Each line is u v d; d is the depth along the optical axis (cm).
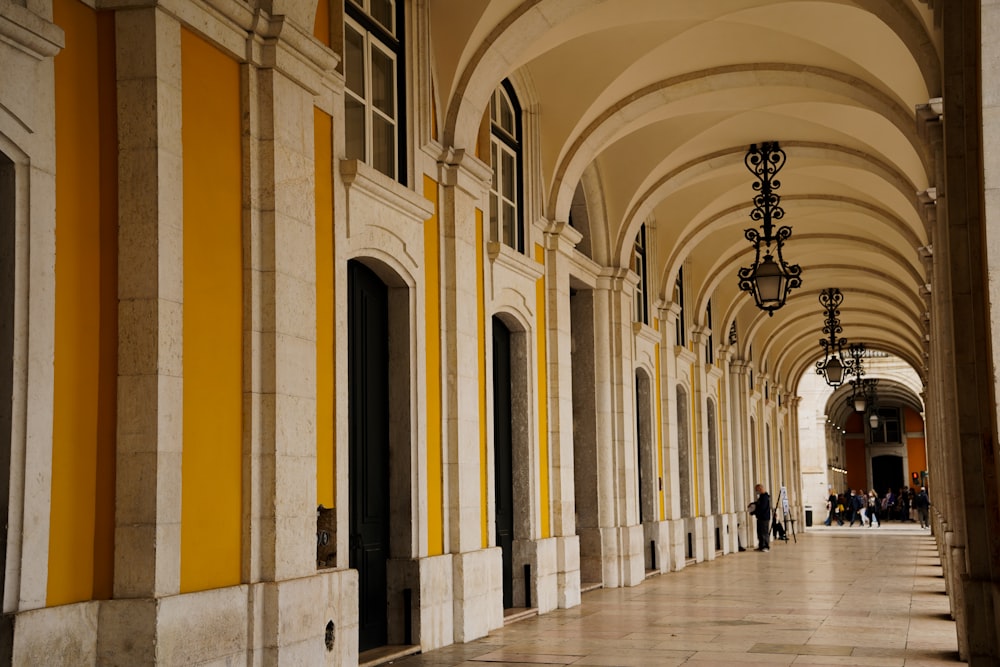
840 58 1267
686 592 1525
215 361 698
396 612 969
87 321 625
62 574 595
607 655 949
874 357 4803
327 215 851
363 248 903
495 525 1174
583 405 1608
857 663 900
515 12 1080
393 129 1002
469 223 1112
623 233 1641
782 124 1555
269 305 742
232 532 707
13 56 562
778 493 3459
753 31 1253
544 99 1366
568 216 1531
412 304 995
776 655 944
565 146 1387
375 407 970
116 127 646
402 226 971
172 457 641
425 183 1045
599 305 1617
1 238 563
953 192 720
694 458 2250
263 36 752
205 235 693
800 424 4784
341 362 854
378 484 969
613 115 1380
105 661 609
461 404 1072
